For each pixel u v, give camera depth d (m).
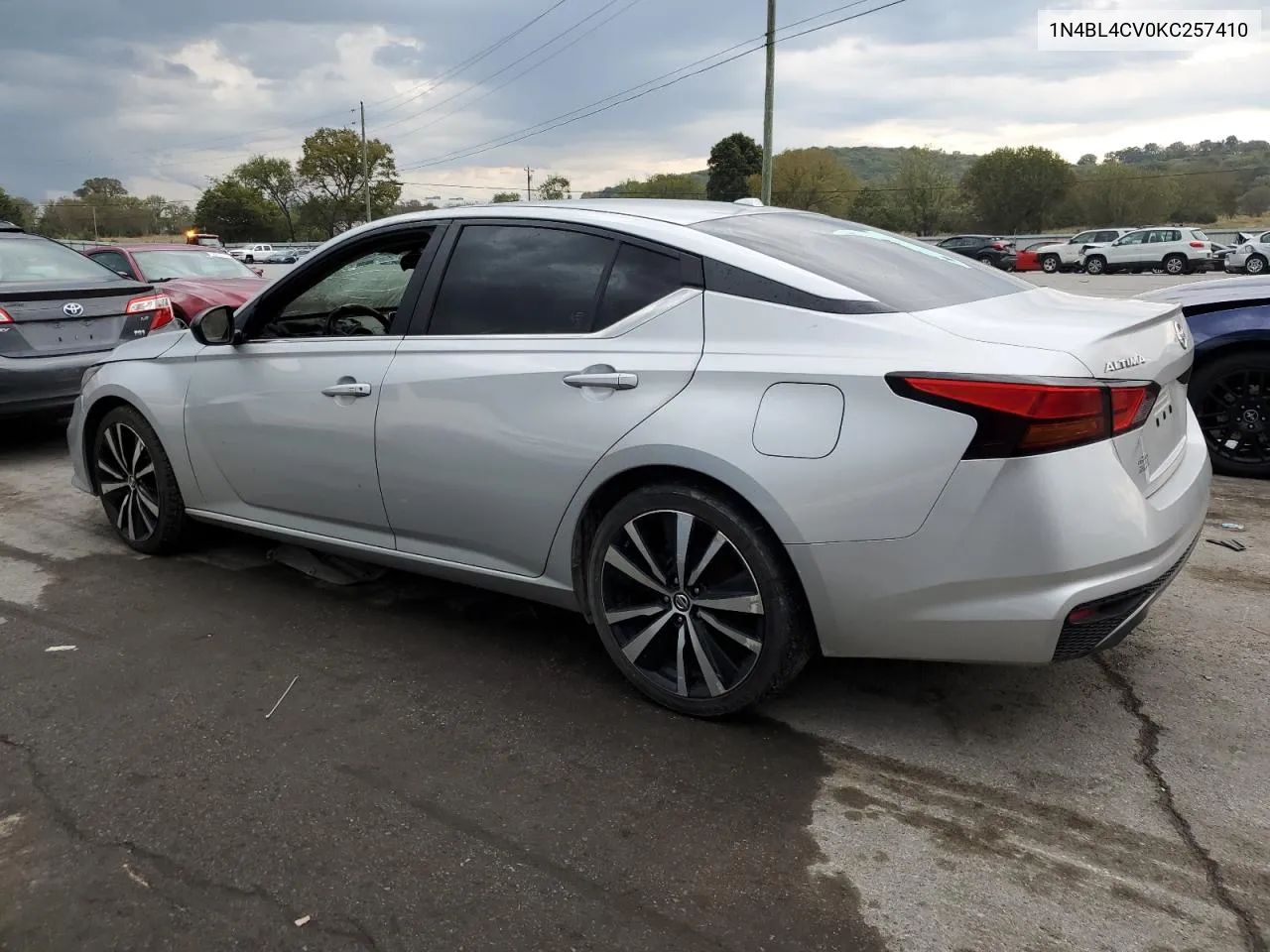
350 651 3.39
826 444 2.46
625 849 2.28
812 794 2.49
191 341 4.09
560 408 2.90
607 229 2.99
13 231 7.23
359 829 2.35
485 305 3.17
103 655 3.35
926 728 2.83
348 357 3.44
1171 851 2.25
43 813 2.42
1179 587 3.91
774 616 2.63
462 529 3.21
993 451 2.31
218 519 4.06
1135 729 2.81
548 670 3.23
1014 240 50.03
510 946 1.97
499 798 2.48
